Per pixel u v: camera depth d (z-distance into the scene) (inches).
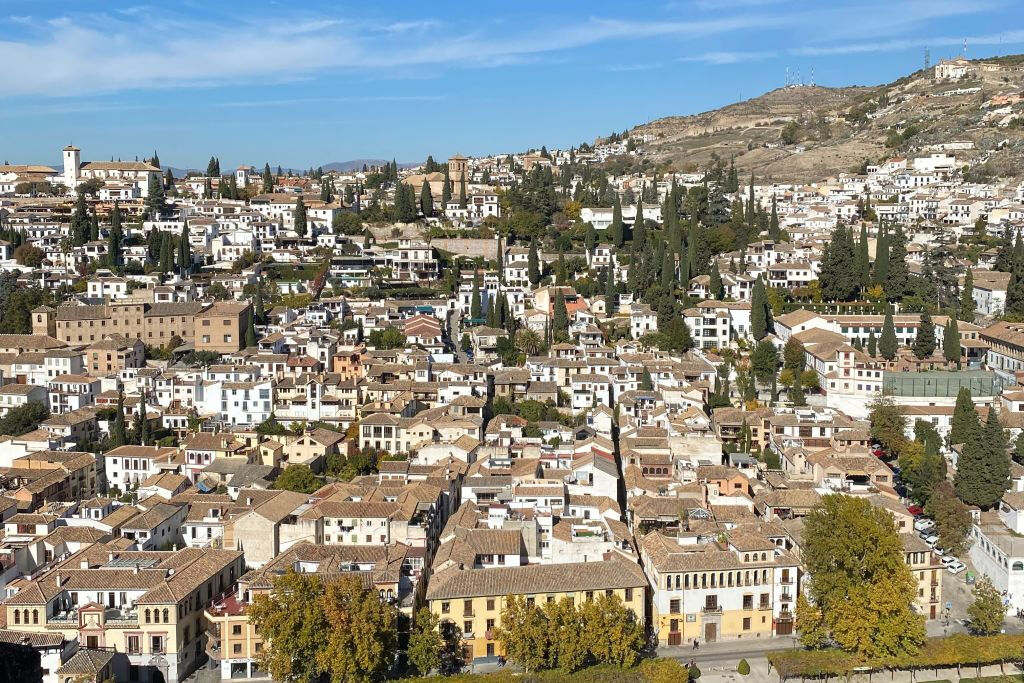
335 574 6456.7
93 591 6471.5
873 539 6702.8
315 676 6058.1
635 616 6624.0
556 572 6614.2
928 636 6801.2
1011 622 7081.7
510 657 6146.7
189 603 6437.0
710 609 6771.7
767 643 6771.7
